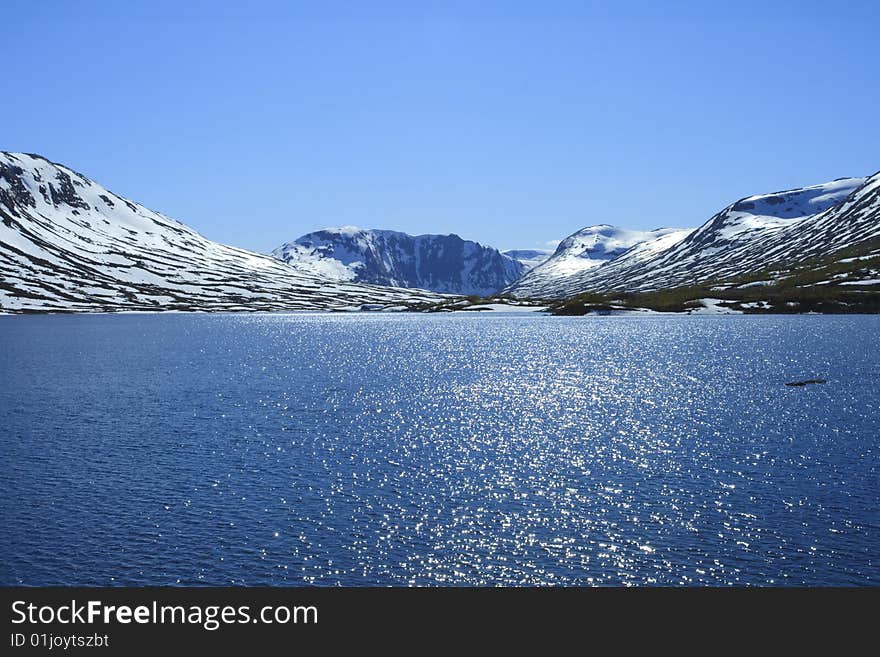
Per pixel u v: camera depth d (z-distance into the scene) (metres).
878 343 149.62
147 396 86.38
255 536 39.09
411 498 45.16
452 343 174.12
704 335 185.25
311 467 52.25
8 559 36.31
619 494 45.72
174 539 38.62
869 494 44.88
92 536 39.03
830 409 73.25
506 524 40.72
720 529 39.62
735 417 70.38
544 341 177.50
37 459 54.34
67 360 131.38
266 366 122.75
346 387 95.56
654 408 76.69
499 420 70.44
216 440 61.06
